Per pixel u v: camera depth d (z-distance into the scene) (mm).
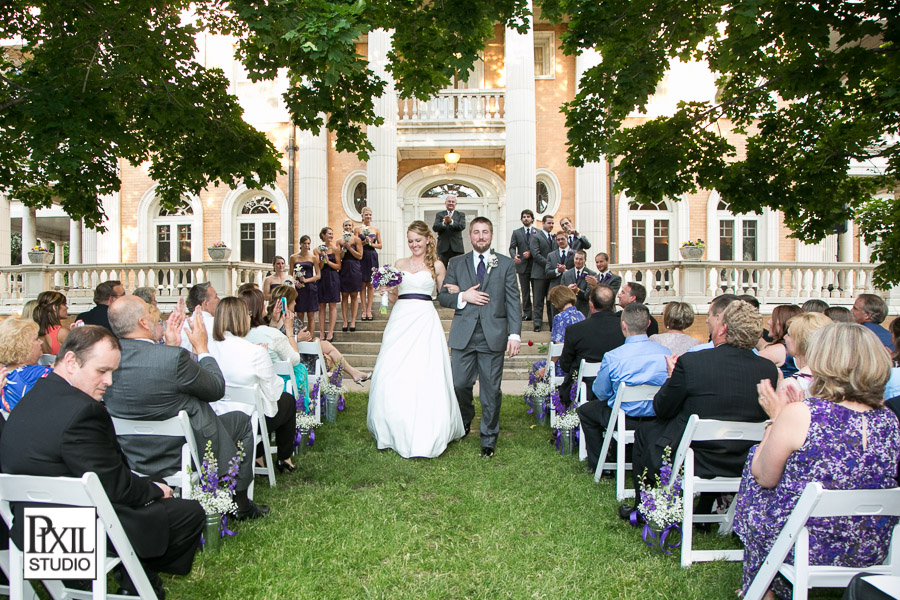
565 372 5785
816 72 6320
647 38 6633
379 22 6062
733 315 3615
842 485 2467
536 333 11375
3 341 3564
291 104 7059
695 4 6117
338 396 7246
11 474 2441
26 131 6148
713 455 3434
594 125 7570
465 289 5781
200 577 3203
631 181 8102
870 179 7984
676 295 12875
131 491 2697
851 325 2555
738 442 3430
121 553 2527
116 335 3404
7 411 3510
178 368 3367
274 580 3178
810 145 7785
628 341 4551
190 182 9164
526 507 4230
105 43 7270
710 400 3520
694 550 3434
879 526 2488
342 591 3096
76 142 5855
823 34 5770
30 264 13984
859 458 2459
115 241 17641
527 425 6949
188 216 17766
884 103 6270
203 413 3596
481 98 16328
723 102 7910
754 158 7859
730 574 3232
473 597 3037
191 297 5582
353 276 11648
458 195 17938
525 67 15039
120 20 7156
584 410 5086
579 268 10195
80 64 7098
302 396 5762
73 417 2529
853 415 2492
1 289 14125
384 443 5633
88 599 2824
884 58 6051
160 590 2955
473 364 5961
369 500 4348
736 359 3566
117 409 3348
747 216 17422
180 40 7754
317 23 4828
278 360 5375
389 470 5012
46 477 2332
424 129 15977
